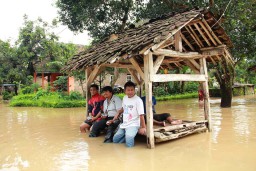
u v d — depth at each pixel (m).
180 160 5.69
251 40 15.55
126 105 7.09
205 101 8.65
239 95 29.80
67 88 25.25
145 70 6.74
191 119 11.84
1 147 7.23
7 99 30.56
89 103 8.76
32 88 26.25
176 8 14.76
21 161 5.93
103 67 9.16
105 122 8.19
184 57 8.01
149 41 6.31
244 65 26.50
